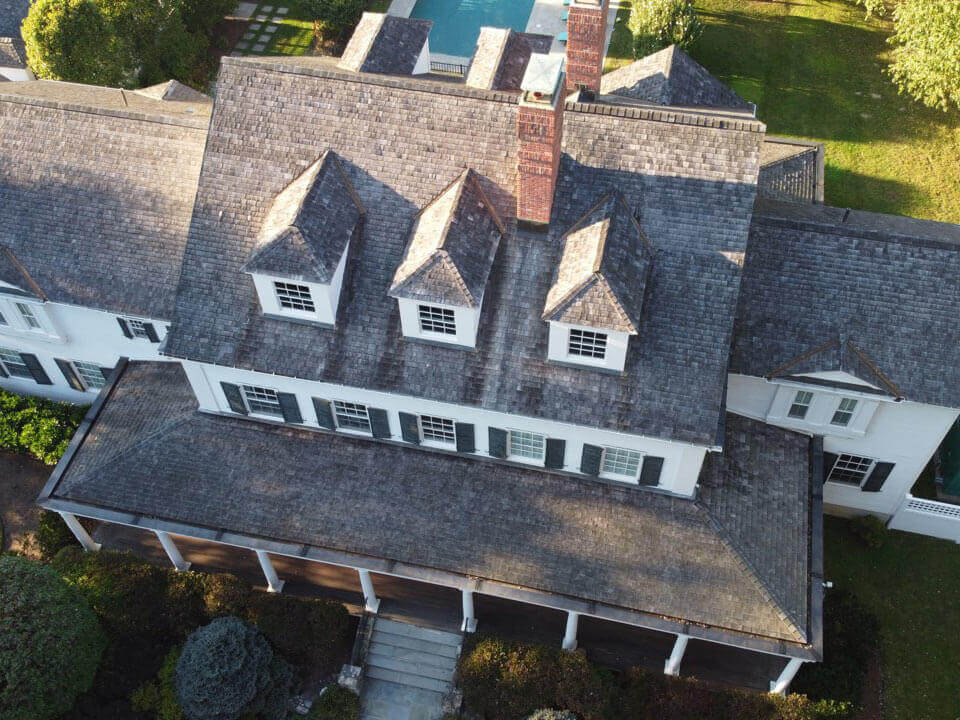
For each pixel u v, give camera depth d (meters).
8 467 37.94
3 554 35.03
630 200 27.91
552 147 25.06
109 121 32.97
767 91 54.62
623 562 28.50
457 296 26.75
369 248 29.06
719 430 27.16
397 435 31.30
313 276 27.20
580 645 31.64
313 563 34.19
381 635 32.28
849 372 28.67
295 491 30.75
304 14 61.69
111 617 31.48
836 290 29.59
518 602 32.88
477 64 36.12
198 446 31.92
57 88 41.06
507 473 30.67
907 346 29.08
